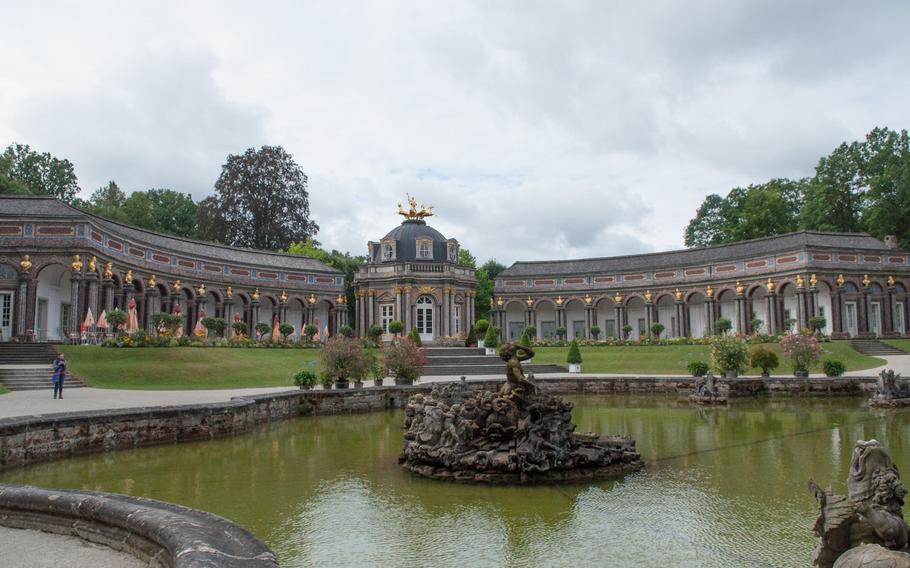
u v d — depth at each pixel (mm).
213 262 54875
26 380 27438
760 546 8898
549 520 10305
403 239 63312
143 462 15438
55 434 15641
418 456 14227
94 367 31484
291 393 25625
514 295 69062
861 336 51750
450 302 59562
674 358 45406
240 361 36875
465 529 9836
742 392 31500
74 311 37844
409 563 8367
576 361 43125
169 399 23391
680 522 10109
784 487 12375
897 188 58719
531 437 13344
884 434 18906
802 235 54656
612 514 10625
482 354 49500
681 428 20938
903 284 54906
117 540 6000
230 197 72312
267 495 12055
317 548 8969
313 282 62750
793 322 54219
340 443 18625
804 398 30953
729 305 60594
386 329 59594
